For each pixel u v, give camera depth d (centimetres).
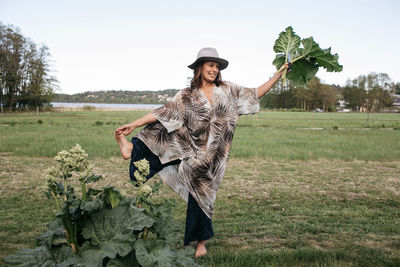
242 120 3753
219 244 401
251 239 419
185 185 352
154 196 652
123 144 337
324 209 586
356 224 488
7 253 365
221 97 357
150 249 223
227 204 614
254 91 377
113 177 835
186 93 354
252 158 1201
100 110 7256
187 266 241
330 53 392
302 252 354
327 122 3762
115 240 209
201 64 354
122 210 218
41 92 6209
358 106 12050
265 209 586
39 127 2334
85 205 207
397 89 15388
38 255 199
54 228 223
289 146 1495
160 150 344
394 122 3938
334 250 368
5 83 5784
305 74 411
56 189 213
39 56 6172
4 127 2291
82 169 222
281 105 12481
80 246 222
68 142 1412
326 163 1130
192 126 351
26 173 860
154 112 342
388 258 346
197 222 355
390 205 626
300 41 396
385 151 1381
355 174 941
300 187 771
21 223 480
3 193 662
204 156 352
